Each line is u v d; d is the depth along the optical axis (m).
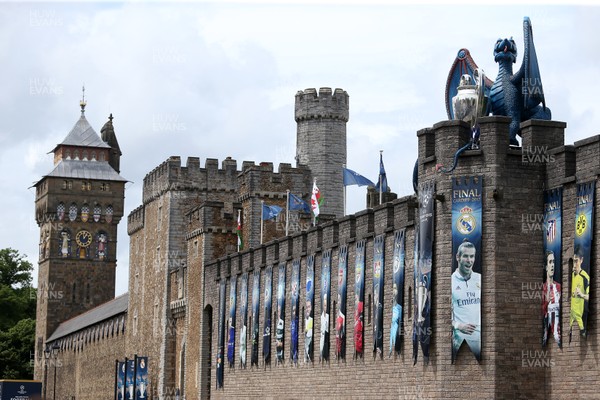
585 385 61.56
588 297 61.31
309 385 90.44
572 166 64.50
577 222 62.81
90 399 172.12
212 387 113.00
